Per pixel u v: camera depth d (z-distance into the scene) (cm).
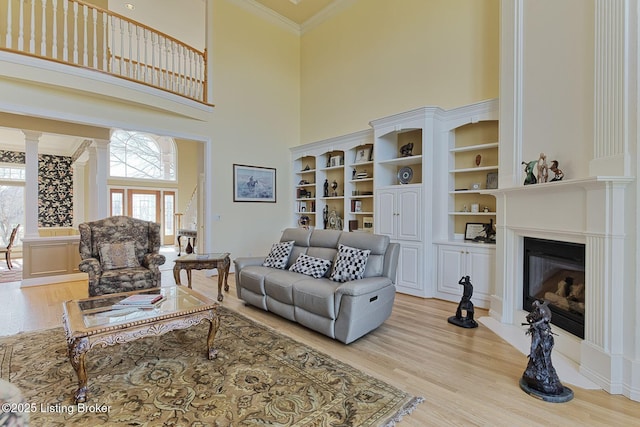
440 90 467
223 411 184
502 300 333
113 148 1012
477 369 235
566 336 256
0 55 357
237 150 618
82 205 889
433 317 352
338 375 225
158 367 237
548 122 284
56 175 916
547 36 285
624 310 205
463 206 449
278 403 192
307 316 306
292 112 710
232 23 610
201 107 561
